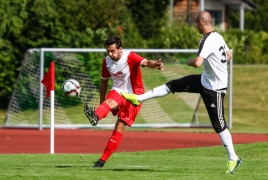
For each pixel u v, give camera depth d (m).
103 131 49.03
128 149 37.25
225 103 64.56
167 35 80.00
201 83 20.62
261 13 137.88
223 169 23.28
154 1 80.38
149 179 19.42
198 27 20.72
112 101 21.94
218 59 20.34
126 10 69.94
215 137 44.72
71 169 21.97
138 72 22.38
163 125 51.19
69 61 52.59
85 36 60.72
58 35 61.12
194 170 22.45
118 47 21.92
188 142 41.34
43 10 61.34
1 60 60.34
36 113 53.03
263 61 90.25
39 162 25.86
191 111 54.44
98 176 19.83
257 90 69.25
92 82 52.75
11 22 60.75
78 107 52.41
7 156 28.19
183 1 102.69
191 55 54.12
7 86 60.94
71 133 46.91
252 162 26.53
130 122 22.50
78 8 61.53
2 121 56.50
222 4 107.12
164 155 31.38
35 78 52.91
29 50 51.25
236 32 93.69
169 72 54.22
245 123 57.41
